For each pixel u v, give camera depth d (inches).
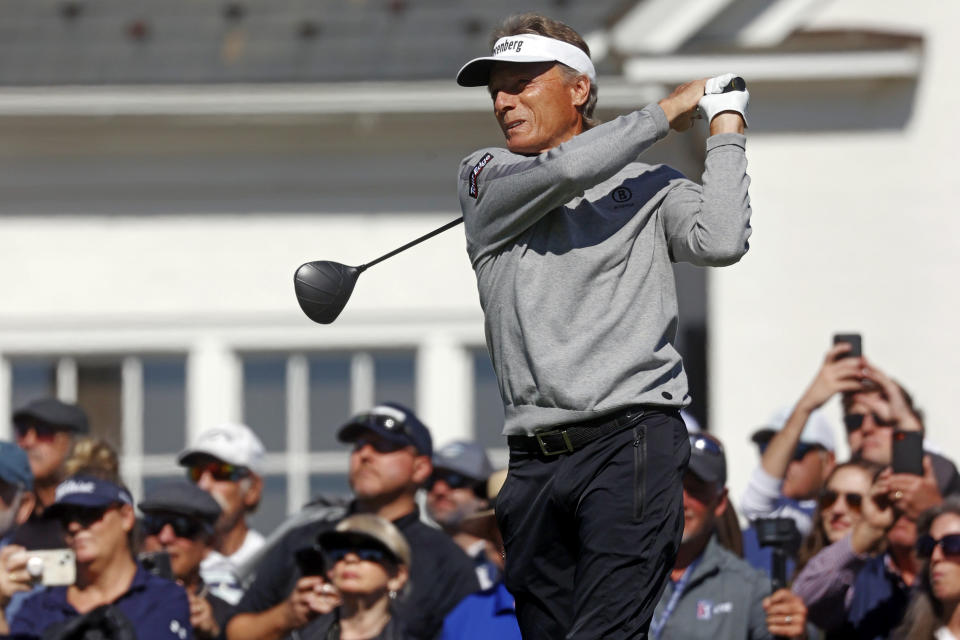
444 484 1195.3
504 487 689.0
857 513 1013.2
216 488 1194.0
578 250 661.9
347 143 1756.9
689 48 1658.5
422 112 1723.7
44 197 1764.3
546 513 671.8
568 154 644.7
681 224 666.2
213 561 1154.0
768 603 965.2
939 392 1638.8
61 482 1051.9
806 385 1641.2
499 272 673.0
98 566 973.8
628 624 653.9
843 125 1663.4
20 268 1761.8
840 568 999.6
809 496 1127.0
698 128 1611.7
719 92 669.3
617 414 658.8
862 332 1644.9
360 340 1742.1
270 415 1745.8
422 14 1786.4
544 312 660.7
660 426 661.9
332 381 1749.5
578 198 673.0
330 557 983.6
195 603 1048.8
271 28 1788.9
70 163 1766.7
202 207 1764.3
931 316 1644.9
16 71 1743.4
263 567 1075.9
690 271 1704.0
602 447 659.4
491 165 673.6
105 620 944.9
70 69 1748.3
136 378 1755.7
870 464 1032.2
